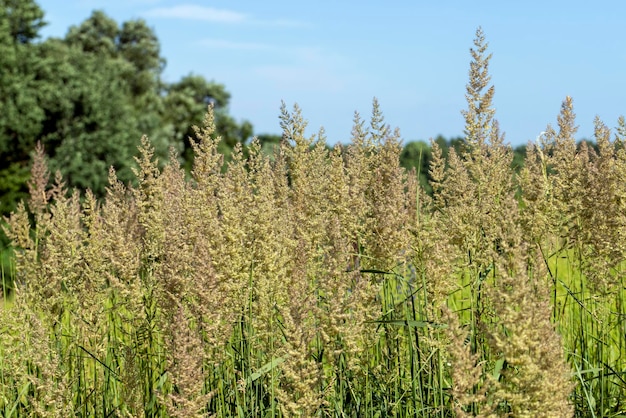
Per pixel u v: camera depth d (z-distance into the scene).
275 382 4.37
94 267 5.15
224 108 71.75
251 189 5.09
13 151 39.25
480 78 4.78
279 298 4.54
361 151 5.59
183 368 3.83
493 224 4.67
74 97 41.00
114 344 5.14
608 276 4.81
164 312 4.43
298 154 5.40
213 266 4.29
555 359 3.32
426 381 4.56
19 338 4.88
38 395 4.78
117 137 41.66
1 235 9.98
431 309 4.25
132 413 4.51
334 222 4.43
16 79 40.03
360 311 4.13
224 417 4.40
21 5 44.69
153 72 74.31
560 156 5.34
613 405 4.86
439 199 5.41
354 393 4.68
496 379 3.74
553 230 5.11
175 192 6.09
